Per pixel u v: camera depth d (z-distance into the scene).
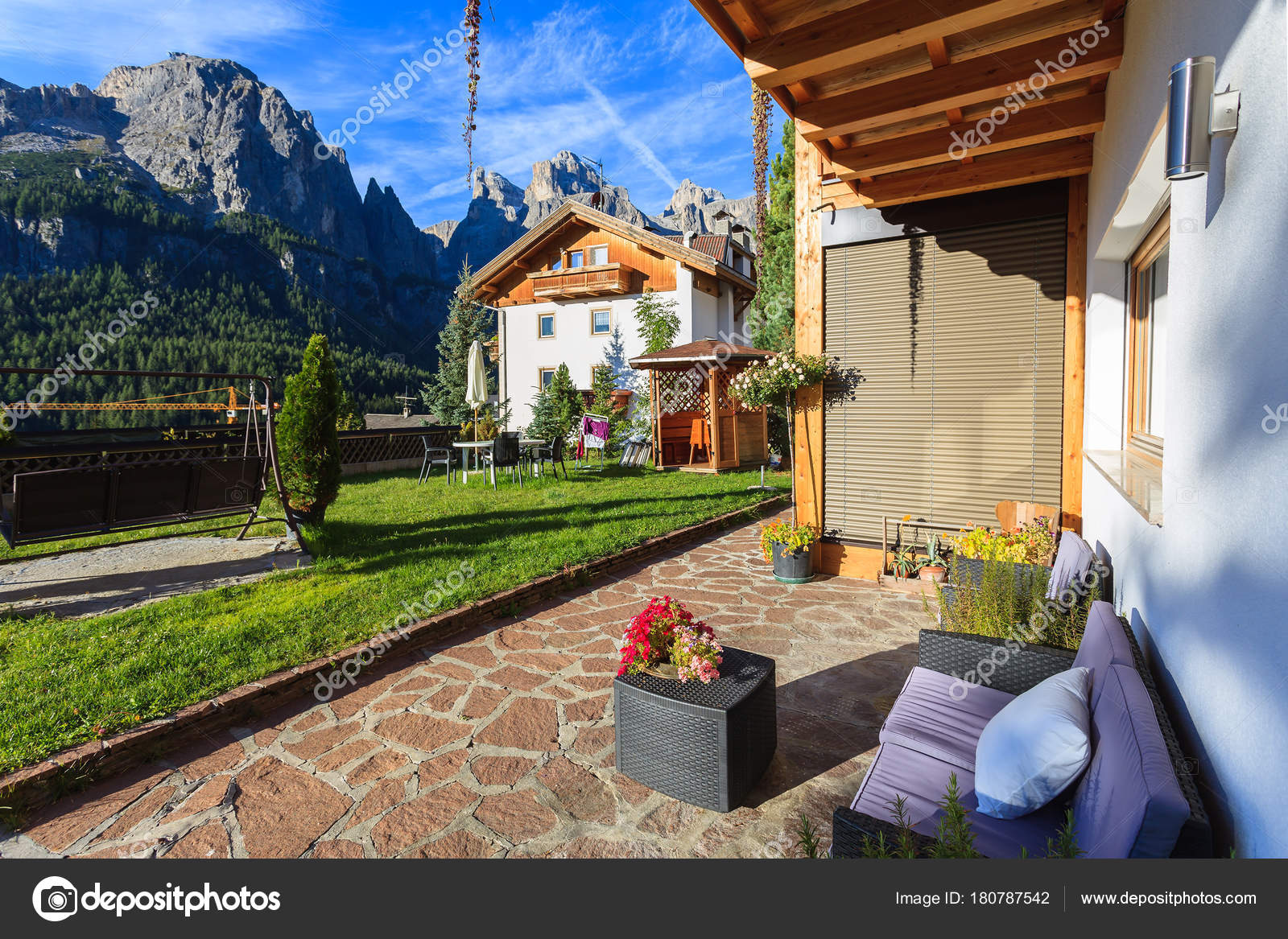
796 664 4.26
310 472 7.35
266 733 3.41
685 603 5.54
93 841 2.56
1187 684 1.96
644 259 21.78
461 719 3.55
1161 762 1.49
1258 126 1.45
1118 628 2.50
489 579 5.63
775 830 2.59
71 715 3.24
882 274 5.93
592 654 4.45
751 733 2.84
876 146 4.59
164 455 7.04
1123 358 4.23
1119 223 3.44
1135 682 1.96
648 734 2.88
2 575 5.95
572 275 21.81
